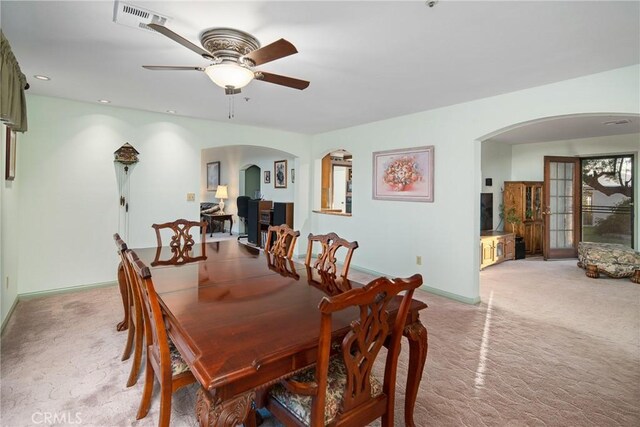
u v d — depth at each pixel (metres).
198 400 1.21
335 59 2.58
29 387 2.11
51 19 2.03
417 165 4.32
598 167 6.61
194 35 2.21
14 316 3.23
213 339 1.32
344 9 1.89
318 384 1.25
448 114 3.96
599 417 1.91
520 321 3.30
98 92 3.54
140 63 2.71
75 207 4.01
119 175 4.26
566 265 5.97
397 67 2.74
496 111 3.51
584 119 4.77
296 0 1.80
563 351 2.69
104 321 3.15
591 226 6.73
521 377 2.32
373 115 4.48
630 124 5.08
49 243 3.87
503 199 7.00
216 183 10.24
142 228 4.45
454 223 3.94
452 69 2.77
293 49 1.92
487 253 5.78
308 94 3.49
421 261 4.32
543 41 2.26
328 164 6.75
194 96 3.64
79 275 4.07
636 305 3.79
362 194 5.18
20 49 2.46
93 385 2.15
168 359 1.56
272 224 7.05
